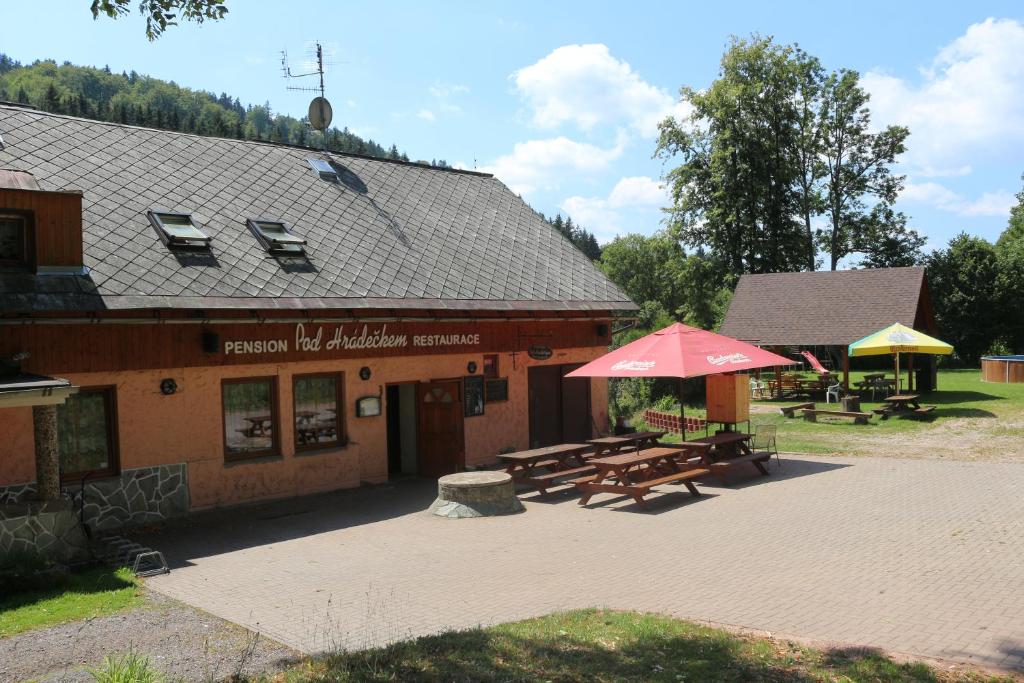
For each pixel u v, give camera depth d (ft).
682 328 53.88
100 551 35.45
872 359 141.79
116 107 360.28
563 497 48.16
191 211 49.90
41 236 38.60
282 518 43.78
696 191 155.22
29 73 466.29
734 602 26.58
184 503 44.11
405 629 24.71
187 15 28.02
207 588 30.32
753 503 43.29
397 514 44.52
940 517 37.76
